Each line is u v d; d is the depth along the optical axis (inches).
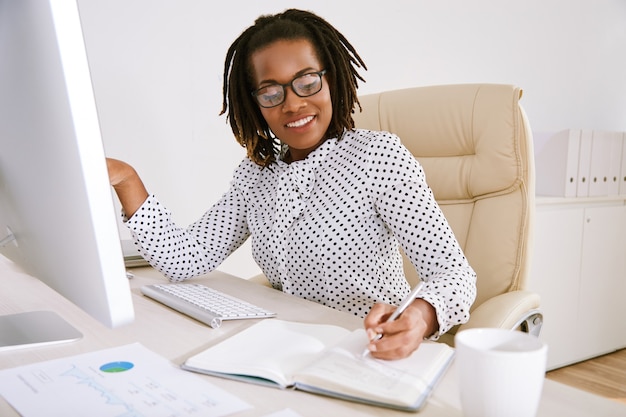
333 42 43.2
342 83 43.9
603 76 141.3
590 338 99.7
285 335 28.6
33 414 20.5
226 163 88.4
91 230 20.2
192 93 84.0
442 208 55.3
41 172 22.2
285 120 42.4
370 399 21.6
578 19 133.6
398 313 27.5
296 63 41.1
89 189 19.6
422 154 57.5
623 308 104.0
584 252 96.0
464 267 35.3
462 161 54.4
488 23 116.9
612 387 89.8
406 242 39.0
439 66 110.6
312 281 43.4
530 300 46.0
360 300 42.8
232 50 46.4
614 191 100.1
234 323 32.5
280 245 43.8
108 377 24.1
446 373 24.6
